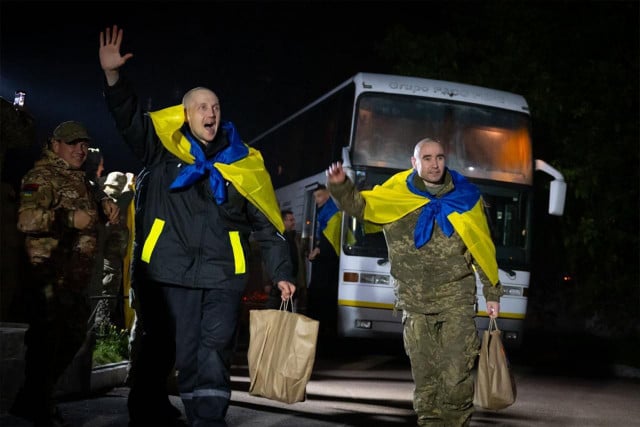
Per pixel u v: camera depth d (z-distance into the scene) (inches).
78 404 269.3
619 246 706.8
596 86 690.8
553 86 695.7
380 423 278.7
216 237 208.4
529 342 775.1
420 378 237.6
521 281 550.6
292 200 697.0
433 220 236.8
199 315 209.5
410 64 760.3
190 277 205.8
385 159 553.0
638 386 468.8
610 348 651.5
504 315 543.5
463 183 244.8
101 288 347.3
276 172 762.2
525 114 579.5
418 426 262.4
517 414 327.6
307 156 665.6
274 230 218.5
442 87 572.4
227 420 264.2
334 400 338.3
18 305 220.2
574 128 696.4
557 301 775.1
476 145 565.3
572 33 712.4
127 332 350.6
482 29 768.9
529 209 562.6
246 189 210.7
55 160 216.4
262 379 216.1
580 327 768.9
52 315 215.5
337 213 542.6
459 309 235.5
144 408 226.5
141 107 212.4
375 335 534.3
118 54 204.2
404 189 240.8
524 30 725.3
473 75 735.1
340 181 229.3
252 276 494.3
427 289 236.8
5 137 262.4
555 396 398.0
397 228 239.8
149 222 209.9
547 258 754.8
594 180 675.4
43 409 219.3
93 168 323.0
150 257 207.2
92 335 290.5
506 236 556.1
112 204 227.1
